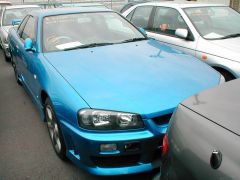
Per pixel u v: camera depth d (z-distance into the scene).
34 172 3.26
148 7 6.09
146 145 2.63
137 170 2.70
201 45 4.68
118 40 4.25
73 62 3.52
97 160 2.73
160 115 2.65
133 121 2.61
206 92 1.99
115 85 2.94
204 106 1.80
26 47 4.04
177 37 5.15
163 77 3.12
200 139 1.60
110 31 4.39
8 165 3.41
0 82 6.53
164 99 2.75
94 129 2.63
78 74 3.20
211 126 1.61
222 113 1.70
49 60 3.65
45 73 3.46
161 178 1.89
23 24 5.39
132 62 3.47
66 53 3.80
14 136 4.07
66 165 3.34
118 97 2.76
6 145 3.85
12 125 4.41
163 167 1.88
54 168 3.30
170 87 2.93
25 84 4.98
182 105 1.90
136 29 4.67
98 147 2.61
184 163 1.64
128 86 2.92
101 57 3.63
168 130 1.93
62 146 3.19
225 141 1.49
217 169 1.44
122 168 2.71
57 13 4.47
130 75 3.14
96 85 2.96
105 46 4.02
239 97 1.85
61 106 2.94
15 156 3.58
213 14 5.40
